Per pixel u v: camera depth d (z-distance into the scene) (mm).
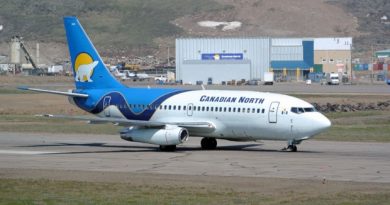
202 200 85750
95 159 130875
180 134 143375
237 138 148875
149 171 113688
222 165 120938
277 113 141875
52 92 165000
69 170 115188
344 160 127625
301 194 89938
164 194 90125
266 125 143125
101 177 106688
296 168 116438
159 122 148000
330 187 95938
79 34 167000
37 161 127875
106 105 161500
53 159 131000
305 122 139625
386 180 102812
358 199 85625
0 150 147750
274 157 133000
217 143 164375
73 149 150500
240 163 123562
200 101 150375
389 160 127625
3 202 85000
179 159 130500
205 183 99938
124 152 144000
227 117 146625
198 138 175625
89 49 166000
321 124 139250
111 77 164375
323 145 157250
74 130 195250
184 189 94062
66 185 97688
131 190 93312
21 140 170000
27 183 99562
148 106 156000
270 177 106062
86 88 167000
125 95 159625
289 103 142250
